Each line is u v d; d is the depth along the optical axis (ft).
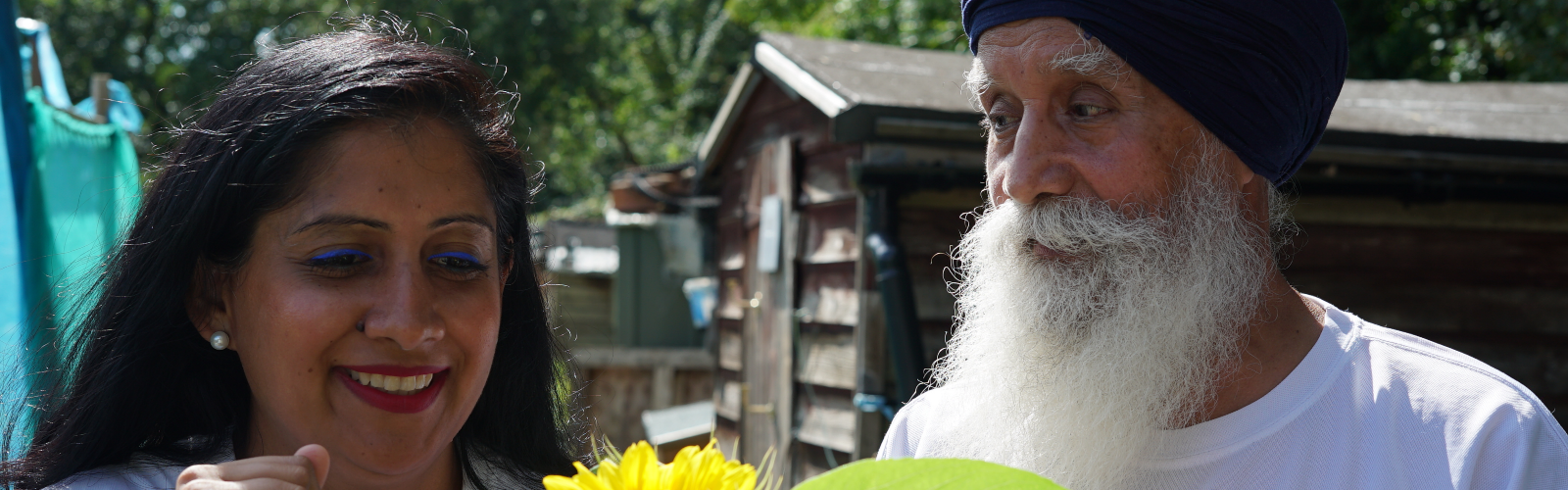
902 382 11.84
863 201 12.69
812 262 14.90
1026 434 5.02
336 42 4.34
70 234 12.84
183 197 4.19
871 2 38.09
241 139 4.06
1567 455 4.39
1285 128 4.76
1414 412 4.56
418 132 4.08
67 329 4.78
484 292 4.33
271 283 4.01
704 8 67.31
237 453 4.65
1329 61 4.85
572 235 36.68
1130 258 4.66
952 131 12.23
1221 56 4.58
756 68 16.58
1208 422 4.75
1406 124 12.95
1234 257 4.82
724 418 19.66
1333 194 12.64
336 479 4.27
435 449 4.26
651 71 67.82
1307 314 5.10
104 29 51.08
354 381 4.10
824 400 14.66
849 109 11.96
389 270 4.05
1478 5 27.32
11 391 4.97
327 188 3.96
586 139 62.54
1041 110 4.84
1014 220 4.97
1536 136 12.66
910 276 12.38
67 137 12.92
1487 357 13.08
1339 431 4.58
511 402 5.22
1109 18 4.57
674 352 27.17
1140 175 4.70
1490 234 13.26
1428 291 13.08
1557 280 13.28
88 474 4.34
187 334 4.42
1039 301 4.89
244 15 49.39
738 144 18.90
